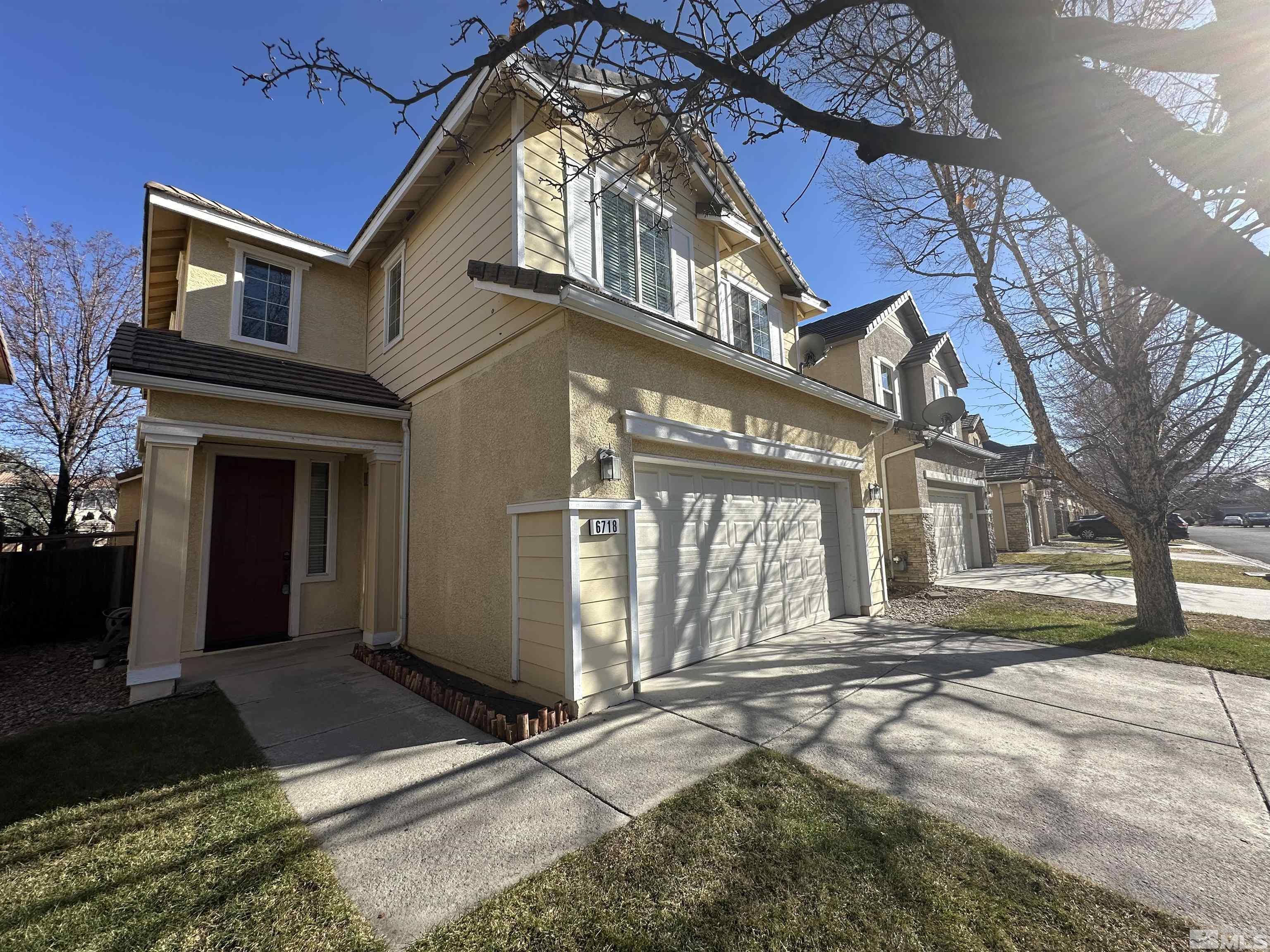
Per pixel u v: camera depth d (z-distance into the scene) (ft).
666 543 18.49
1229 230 4.91
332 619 26.30
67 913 7.23
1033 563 55.83
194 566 22.67
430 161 21.65
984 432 75.05
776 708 14.79
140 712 15.37
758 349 31.73
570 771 11.28
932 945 6.53
